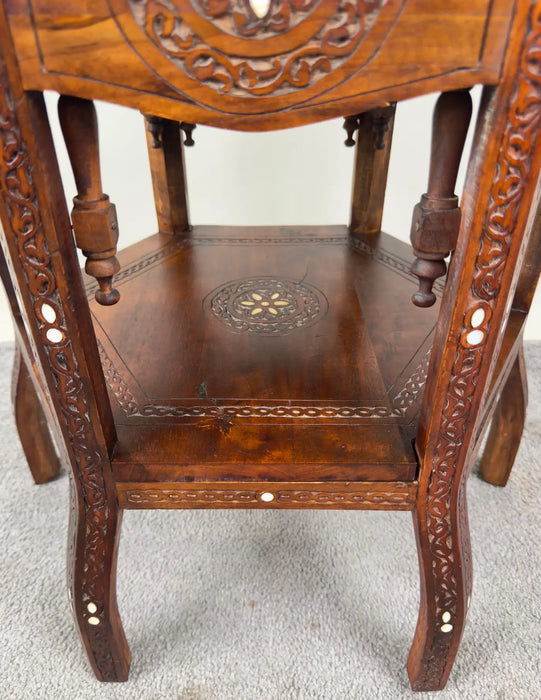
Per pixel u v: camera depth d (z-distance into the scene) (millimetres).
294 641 728
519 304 717
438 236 426
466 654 715
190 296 826
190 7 331
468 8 326
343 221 1319
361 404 616
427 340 722
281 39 342
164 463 542
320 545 861
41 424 912
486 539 867
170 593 790
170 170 972
